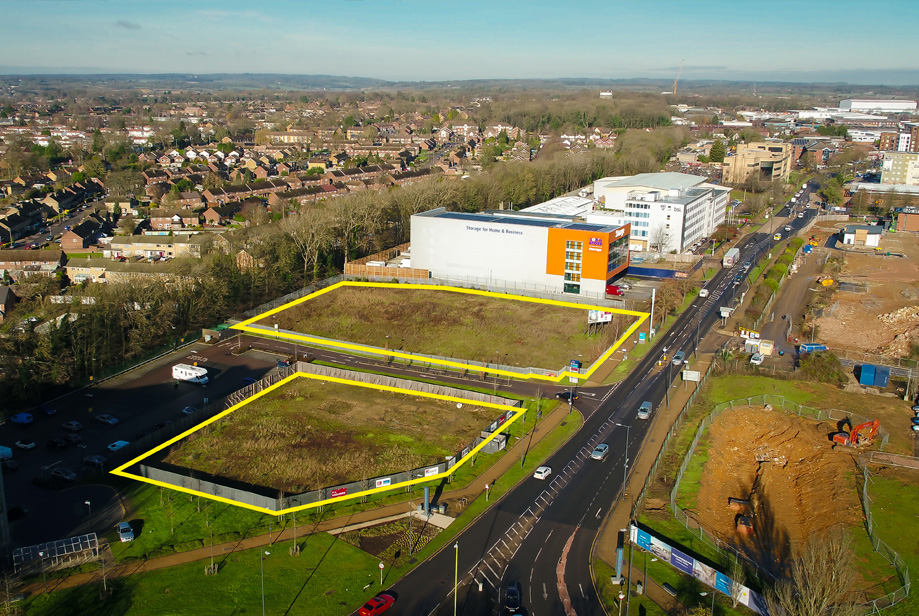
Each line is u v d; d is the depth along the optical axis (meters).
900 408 115.38
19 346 120.19
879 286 189.25
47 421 109.44
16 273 192.75
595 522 83.50
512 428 107.25
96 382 124.75
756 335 143.75
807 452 103.06
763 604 66.50
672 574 74.06
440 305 166.12
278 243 188.25
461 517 84.38
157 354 138.00
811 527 85.56
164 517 84.12
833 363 126.94
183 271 173.00
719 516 87.38
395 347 142.00
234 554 77.12
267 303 168.75
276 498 87.44
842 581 65.12
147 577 73.00
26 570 73.00
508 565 75.31
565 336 146.38
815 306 171.38
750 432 110.12
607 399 117.56
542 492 89.88
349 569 74.62
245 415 112.00
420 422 110.12
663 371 129.38
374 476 93.81
